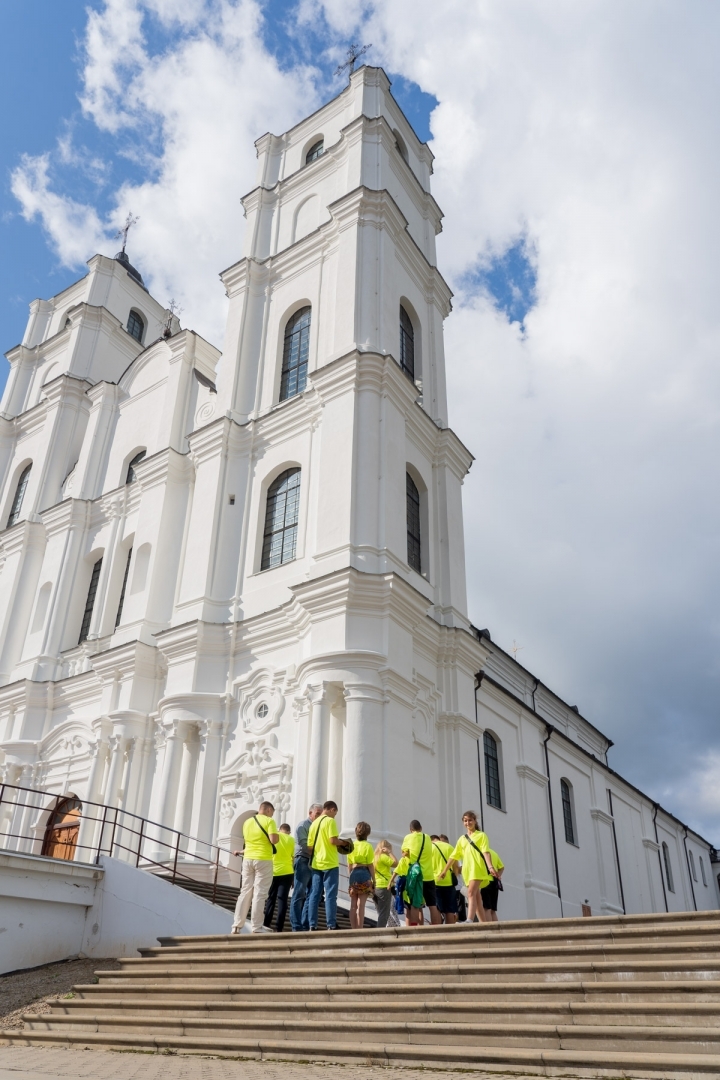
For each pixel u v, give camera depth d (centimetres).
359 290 2406
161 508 2519
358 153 2719
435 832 1873
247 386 2603
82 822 2205
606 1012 671
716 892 4653
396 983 843
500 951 838
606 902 2939
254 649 2111
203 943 1154
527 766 2602
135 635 2347
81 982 1152
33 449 3331
